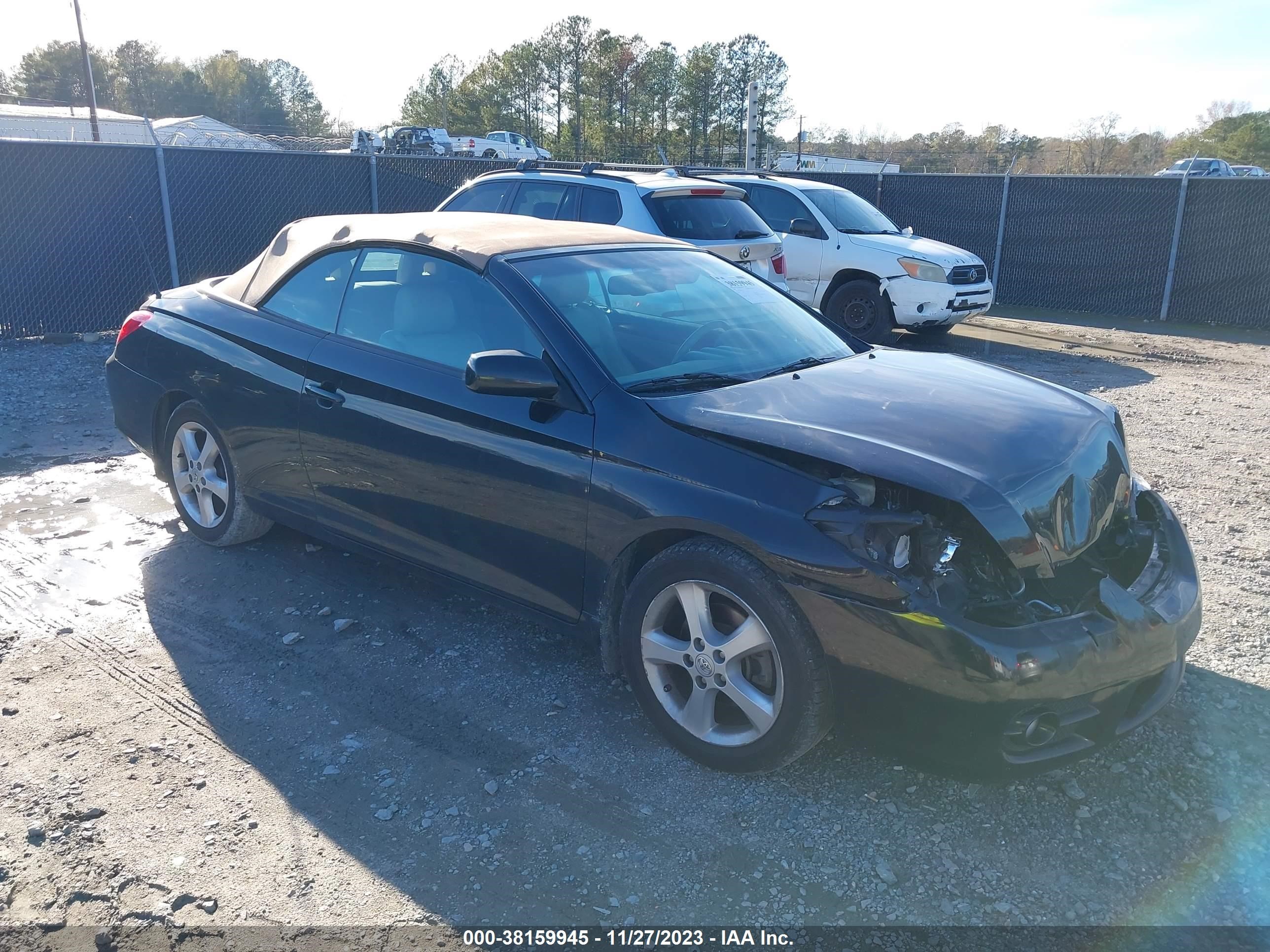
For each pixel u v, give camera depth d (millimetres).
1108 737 2846
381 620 4125
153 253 11250
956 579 2715
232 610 4191
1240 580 4562
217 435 4539
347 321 4113
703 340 3781
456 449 3557
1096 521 3059
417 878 2648
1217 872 2684
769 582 2848
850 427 3051
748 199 12359
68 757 3129
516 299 3584
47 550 4789
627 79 72000
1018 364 10625
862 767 3150
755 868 2699
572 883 2637
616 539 3174
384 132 43656
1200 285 14266
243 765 3121
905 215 16562
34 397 7871
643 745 3264
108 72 99188
